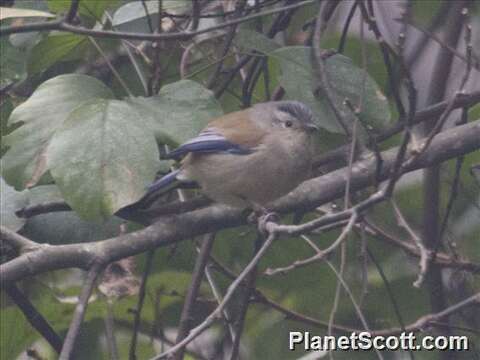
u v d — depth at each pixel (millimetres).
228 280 12336
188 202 10555
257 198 10688
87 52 11398
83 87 9688
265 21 12953
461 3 12297
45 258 9336
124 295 11359
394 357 11516
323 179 10719
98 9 10156
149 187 9328
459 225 12445
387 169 10391
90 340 12227
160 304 12141
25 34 11305
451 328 11195
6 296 12125
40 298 11906
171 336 12406
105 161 8859
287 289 12477
